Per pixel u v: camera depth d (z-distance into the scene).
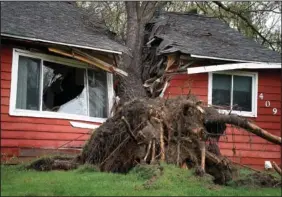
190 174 7.54
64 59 11.51
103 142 8.98
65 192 6.23
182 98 9.08
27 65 10.69
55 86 11.34
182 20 15.76
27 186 6.62
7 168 8.72
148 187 6.64
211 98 12.92
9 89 10.23
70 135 11.31
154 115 8.38
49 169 8.80
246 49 13.97
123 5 21.00
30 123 10.57
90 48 11.20
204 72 12.95
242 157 13.00
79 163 9.21
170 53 12.74
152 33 15.79
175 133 8.52
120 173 8.54
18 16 11.35
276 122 13.48
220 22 16.31
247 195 6.55
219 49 13.40
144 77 15.77
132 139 8.58
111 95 12.34
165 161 8.11
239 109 13.19
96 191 6.27
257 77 13.48
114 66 12.56
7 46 10.29
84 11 14.58
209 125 9.36
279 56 13.92
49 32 11.02
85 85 12.03
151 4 17.08
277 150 13.36
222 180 8.43
